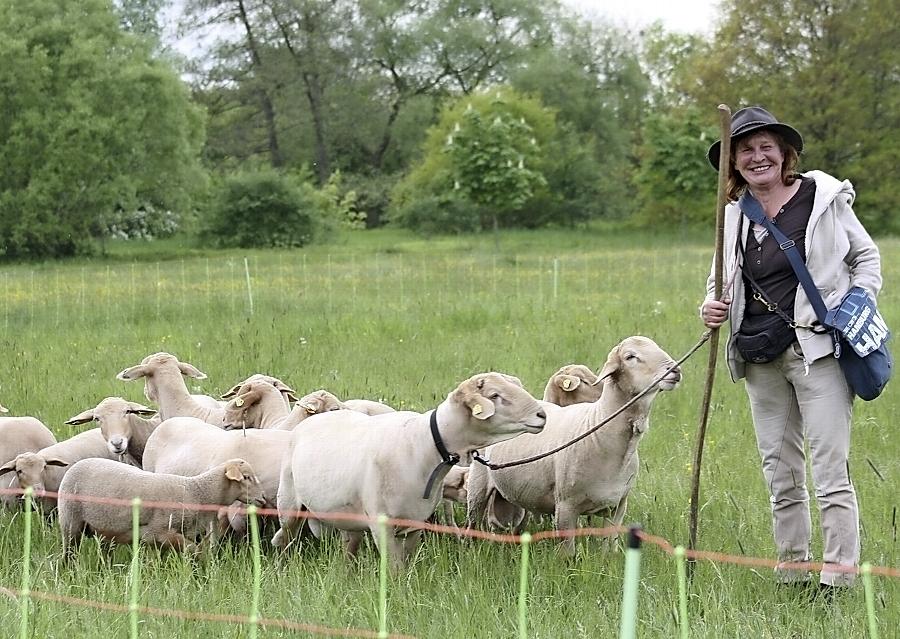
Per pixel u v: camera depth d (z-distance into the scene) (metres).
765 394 6.55
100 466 7.29
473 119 41.00
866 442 9.73
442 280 25.38
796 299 6.27
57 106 45.62
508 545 7.22
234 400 9.23
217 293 22.41
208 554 6.99
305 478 7.18
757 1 56.69
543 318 17.41
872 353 6.12
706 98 57.94
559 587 6.36
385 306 19.28
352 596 6.26
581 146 69.06
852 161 55.31
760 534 7.31
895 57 54.75
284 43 77.25
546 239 53.53
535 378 12.55
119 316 18.88
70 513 7.25
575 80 72.81
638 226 61.03
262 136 81.94
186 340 15.50
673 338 14.99
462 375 12.77
